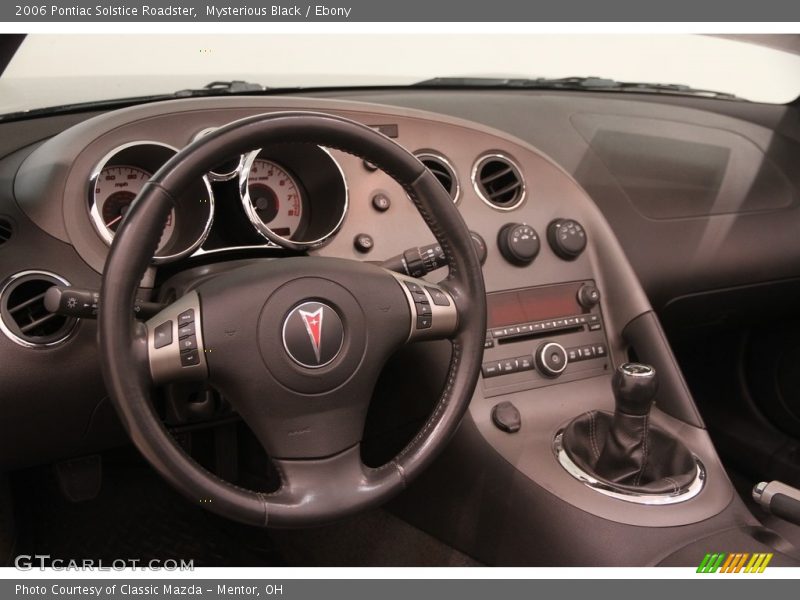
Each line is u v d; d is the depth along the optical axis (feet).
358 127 2.61
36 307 2.99
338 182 3.41
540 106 5.22
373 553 4.03
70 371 2.98
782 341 5.16
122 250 2.30
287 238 3.53
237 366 2.51
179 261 3.14
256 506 2.47
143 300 3.10
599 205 4.96
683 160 5.33
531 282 3.81
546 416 3.59
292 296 2.56
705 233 5.10
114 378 2.30
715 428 5.55
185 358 2.45
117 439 3.27
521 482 3.26
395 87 5.11
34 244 2.98
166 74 4.34
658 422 3.62
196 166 2.39
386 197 3.60
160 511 4.45
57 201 3.01
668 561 2.81
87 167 3.06
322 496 2.58
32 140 3.55
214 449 3.79
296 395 2.56
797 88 5.82
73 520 4.33
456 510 3.59
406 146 3.78
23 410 2.97
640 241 4.96
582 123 5.23
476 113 4.99
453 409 2.80
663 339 3.79
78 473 3.46
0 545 3.77
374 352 2.67
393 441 4.02
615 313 3.96
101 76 4.09
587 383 3.78
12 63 3.83
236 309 2.52
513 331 3.68
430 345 3.64
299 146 3.30
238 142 2.44
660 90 5.75
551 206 4.02
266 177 3.46
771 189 5.42
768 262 5.26
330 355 2.58
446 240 2.85
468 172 3.88
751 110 5.82
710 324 5.39
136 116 3.21
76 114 3.80
